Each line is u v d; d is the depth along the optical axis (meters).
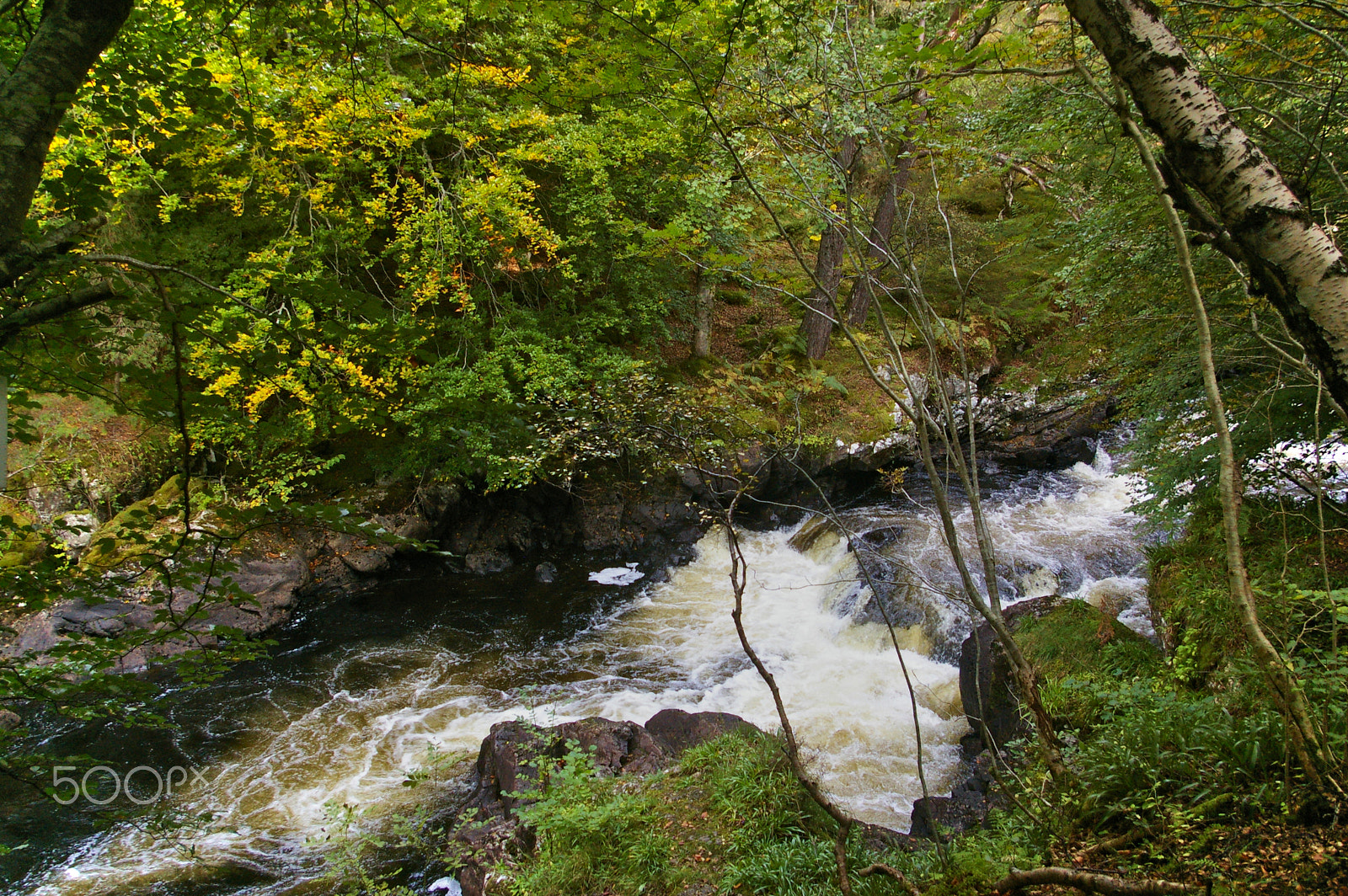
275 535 10.66
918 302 2.85
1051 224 8.63
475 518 12.27
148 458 10.07
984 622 6.87
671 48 3.06
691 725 6.84
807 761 5.54
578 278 11.34
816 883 4.30
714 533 12.70
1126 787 3.50
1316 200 3.72
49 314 2.02
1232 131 1.81
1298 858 2.63
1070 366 8.14
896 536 11.33
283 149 7.34
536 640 10.04
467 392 8.17
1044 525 11.70
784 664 9.30
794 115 3.77
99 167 2.34
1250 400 5.10
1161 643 6.09
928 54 3.02
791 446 11.66
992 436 14.40
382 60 6.97
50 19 2.08
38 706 7.81
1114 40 1.89
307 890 5.74
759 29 3.42
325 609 10.65
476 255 8.97
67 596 2.54
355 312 2.38
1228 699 3.93
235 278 5.95
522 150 8.50
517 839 5.50
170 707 8.23
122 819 3.45
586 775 5.57
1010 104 5.87
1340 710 2.98
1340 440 4.68
